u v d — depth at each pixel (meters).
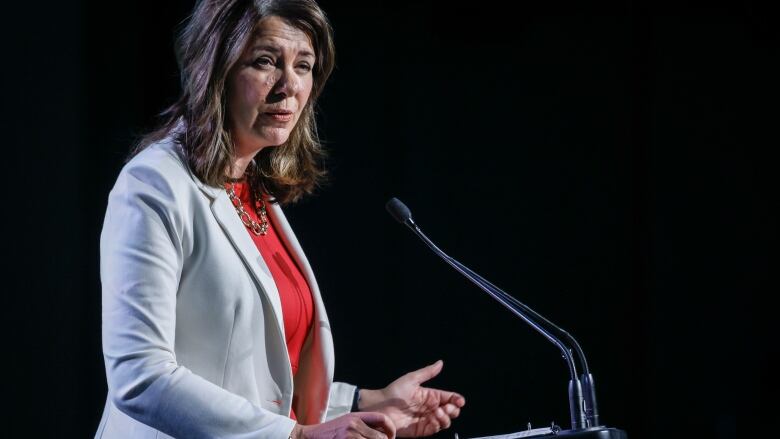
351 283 12.71
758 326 12.44
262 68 5.70
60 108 10.39
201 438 4.91
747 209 12.53
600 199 12.76
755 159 12.54
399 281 12.73
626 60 12.83
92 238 10.62
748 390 12.37
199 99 5.59
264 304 5.56
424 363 12.65
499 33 12.97
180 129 5.71
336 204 12.80
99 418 10.46
